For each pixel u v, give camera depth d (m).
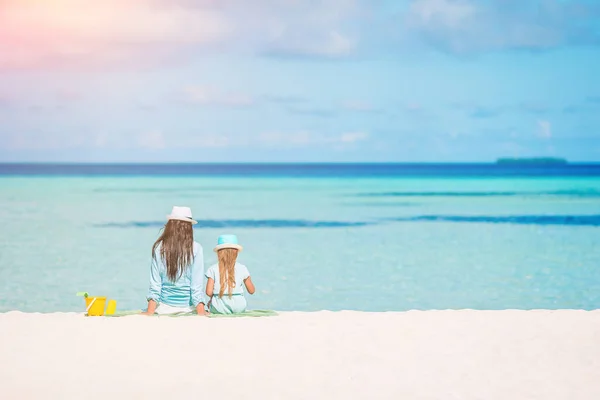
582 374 6.51
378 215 33.56
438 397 5.87
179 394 5.90
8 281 15.75
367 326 8.43
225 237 9.46
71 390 5.99
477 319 8.89
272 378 6.33
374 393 5.95
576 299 13.95
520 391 6.03
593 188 59.38
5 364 6.70
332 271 17.42
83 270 17.36
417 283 15.80
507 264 18.55
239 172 116.00
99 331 7.99
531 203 41.22
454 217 32.34
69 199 42.97
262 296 14.30
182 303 9.34
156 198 45.22
